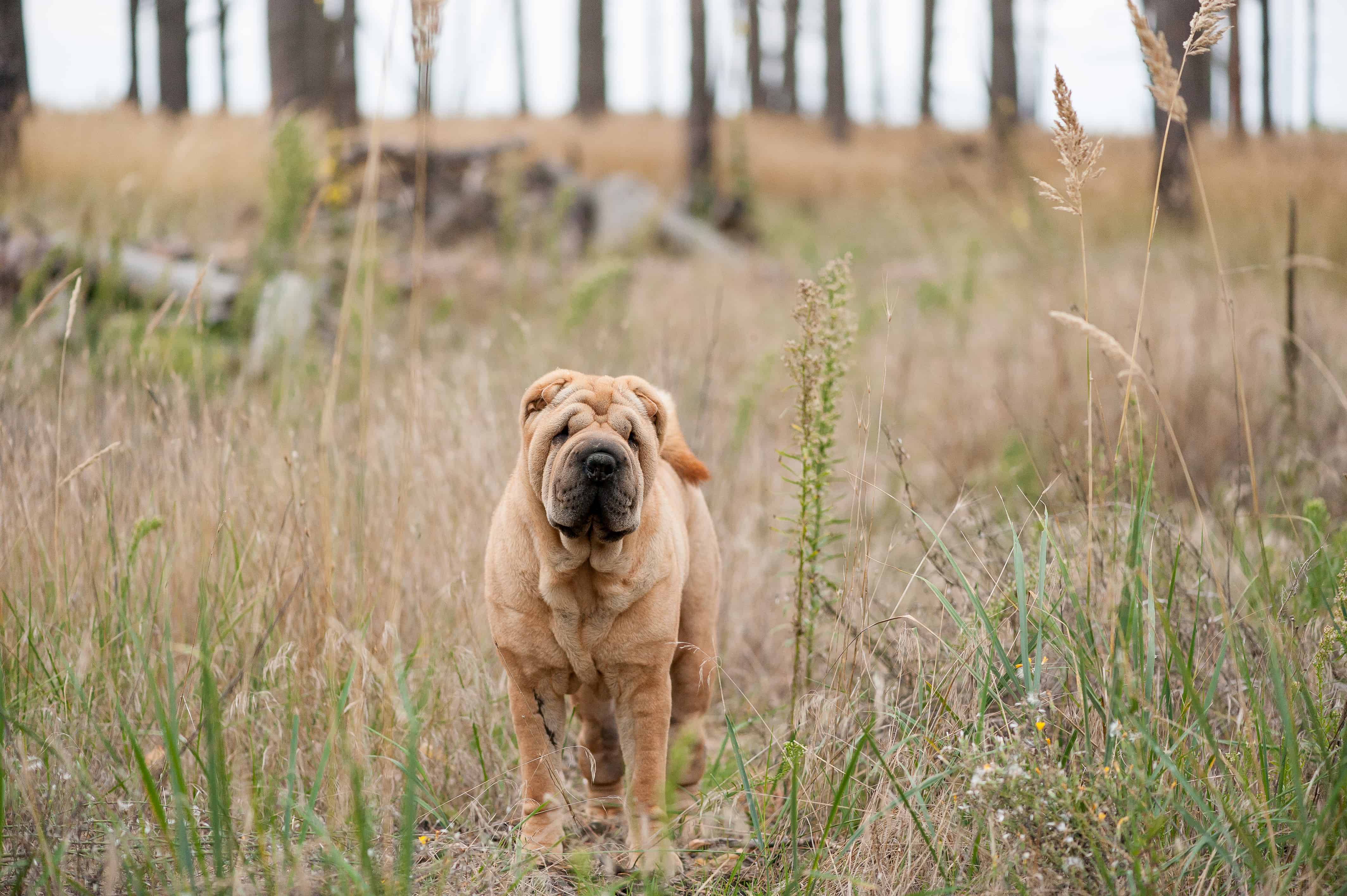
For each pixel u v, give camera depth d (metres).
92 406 4.71
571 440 2.94
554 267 10.26
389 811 2.89
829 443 3.60
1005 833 2.80
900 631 3.75
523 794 3.25
